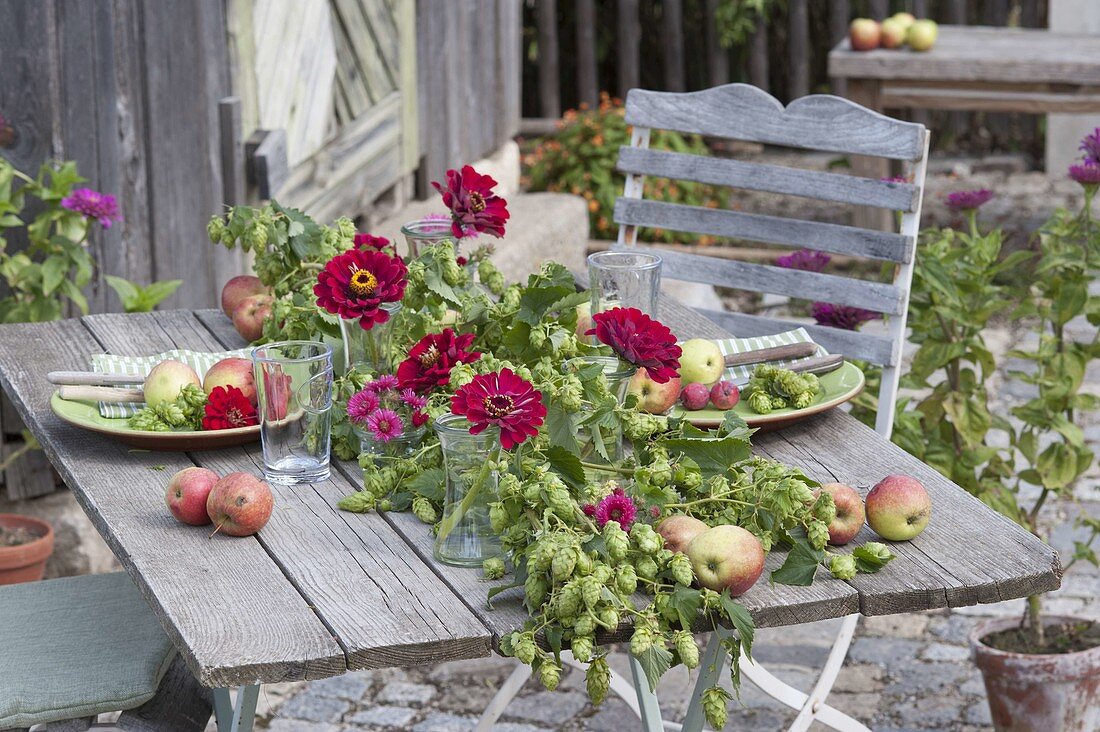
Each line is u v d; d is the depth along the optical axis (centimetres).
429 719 311
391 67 510
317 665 142
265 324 230
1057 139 813
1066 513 412
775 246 677
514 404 154
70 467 194
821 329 277
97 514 179
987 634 293
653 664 142
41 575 342
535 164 699
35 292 337
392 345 206
